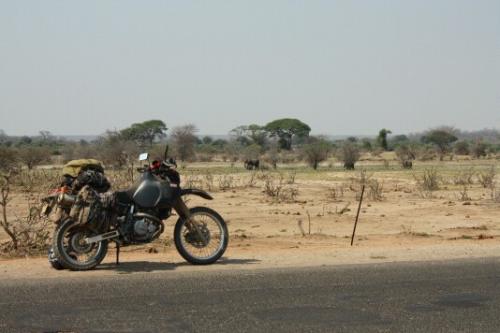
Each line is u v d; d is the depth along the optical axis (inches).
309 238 735.7
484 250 627.2
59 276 487.8
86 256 534.0
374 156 4527.6
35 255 603.2
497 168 2696.9
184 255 532.4
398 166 3075.8
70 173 514.0
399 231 842.2
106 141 3061.0
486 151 4761.3
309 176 2143.2
